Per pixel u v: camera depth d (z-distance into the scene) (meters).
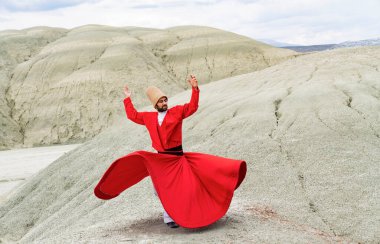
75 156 21.09
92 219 11.38
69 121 61.81
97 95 64.88
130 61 73.00
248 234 6.23
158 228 6.51
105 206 11.98
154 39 88.12
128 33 95.94
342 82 16.28
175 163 6.08
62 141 59.22
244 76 22.86
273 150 12.07
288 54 80.44
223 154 12.72
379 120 13.09
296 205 9.05
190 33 91.75
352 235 7.89
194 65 77.88
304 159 11.27
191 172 6.09
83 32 92.31
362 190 9.45
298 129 13.05
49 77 71.88
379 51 20.91
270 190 9.95
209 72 75.81
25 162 41.59
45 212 16.52
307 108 14.39
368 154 11.17
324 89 15.77
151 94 6.16
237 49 80.50
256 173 10.91
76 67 73.69
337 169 10.52
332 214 8.63
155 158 5.95
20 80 72.56
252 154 12.10
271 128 13.62
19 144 59.47
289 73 19.78
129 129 21.12
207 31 92.25
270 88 18.02
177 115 6.07
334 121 13.16
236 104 16.58
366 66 18.27
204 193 6.09
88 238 6.37
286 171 10.81
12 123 63.06
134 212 9.22
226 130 14.33
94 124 60.84
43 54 79.81
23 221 16.98
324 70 18.72
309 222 8.27
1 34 95.56
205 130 15.32
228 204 6.07
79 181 17.61
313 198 9.35
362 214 8.54
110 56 74.38
